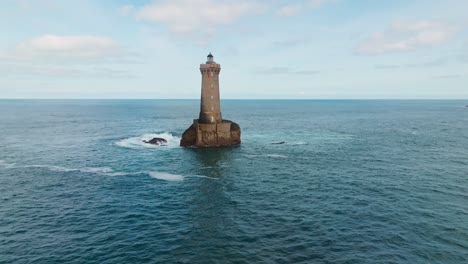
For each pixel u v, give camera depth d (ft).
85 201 110.22
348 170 150.30
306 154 189.37
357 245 78.69
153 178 138.31
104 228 89.20
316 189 122.01
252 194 117.39
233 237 83.56
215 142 213.05
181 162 168.25
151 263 71.61
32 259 73.15
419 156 181.68
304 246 78.54
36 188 124.06
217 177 140.15
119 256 74.64
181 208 104.06
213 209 103.04
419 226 88.28
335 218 94.53
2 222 92.84
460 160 170.19
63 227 89.81
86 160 172.76
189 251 76.74
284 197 113.60
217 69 211.00
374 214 96.84
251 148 208.74
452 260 71.82
